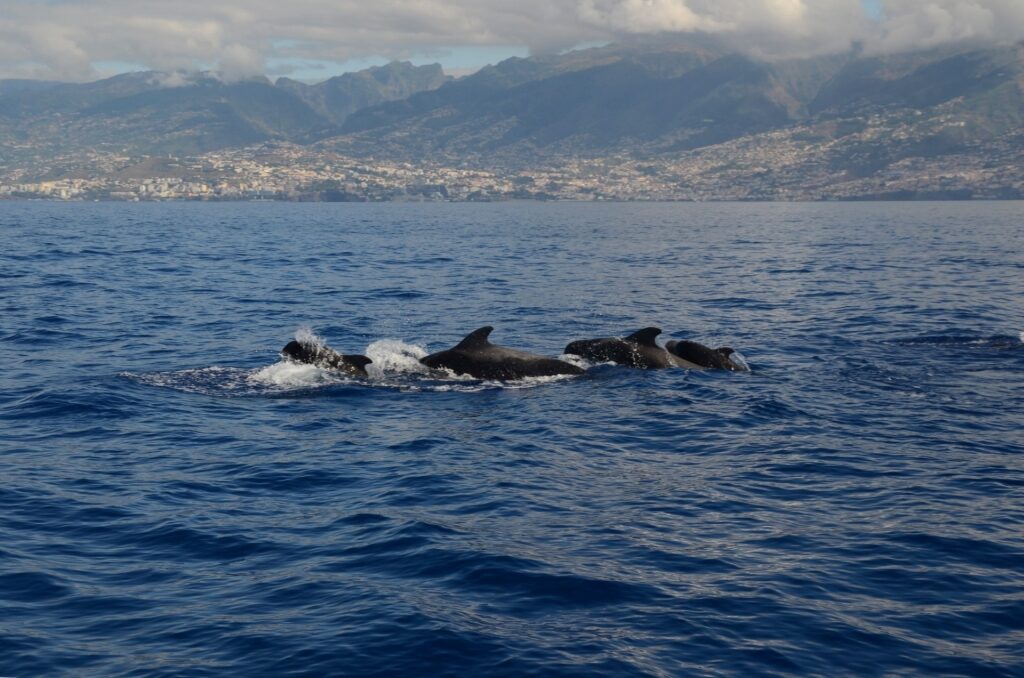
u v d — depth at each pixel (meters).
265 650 8.66
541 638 8.91
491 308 35.69
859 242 84.69
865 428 17.23
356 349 26.27
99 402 18.75
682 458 15.38
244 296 39.09
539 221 147.50
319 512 12.59
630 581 10.22
